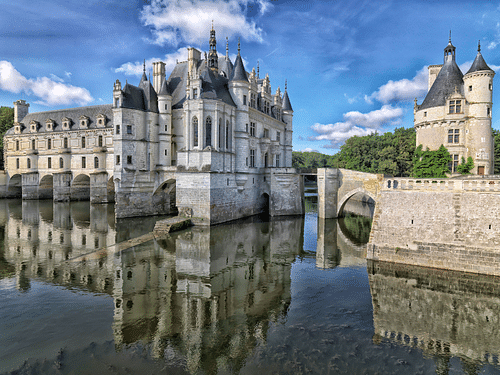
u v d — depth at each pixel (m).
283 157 62.94
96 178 64.69
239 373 12.26
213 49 49.88
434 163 38.59
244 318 16.94
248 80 47.91
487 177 31.77
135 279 22.77
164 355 13.40
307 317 17.14
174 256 28.56
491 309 18.02
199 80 40.38
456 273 22.48
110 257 27.98
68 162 70.12
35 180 74.12
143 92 49.09
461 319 17.00
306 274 24.27
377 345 14.42
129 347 13.95
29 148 75.38
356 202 71.19
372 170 67.50
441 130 38.84
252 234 37.81
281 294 20.36
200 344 14.29
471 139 36.94
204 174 40.09
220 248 31.45
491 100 36.72
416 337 15.17
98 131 65.69
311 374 12.23
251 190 50.56
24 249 30.53
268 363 12.91
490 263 21.61
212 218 40.59
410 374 12.38
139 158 47.00
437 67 43.50
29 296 19.38
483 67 36.38
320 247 32.41
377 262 25.94
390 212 26.31
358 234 38.38
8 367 12.53
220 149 42.50
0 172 77.38
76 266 25.41
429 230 24.27
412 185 26.05
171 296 19.84
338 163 80.56
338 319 16.94
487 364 13.13
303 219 48.41
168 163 49.38
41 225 42.59
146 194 48.75
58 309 17.64
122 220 45.16
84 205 63.97
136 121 46.50
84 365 12.68
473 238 22.52
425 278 22.27
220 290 21.00
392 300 19.28
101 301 18.88
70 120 70.12
